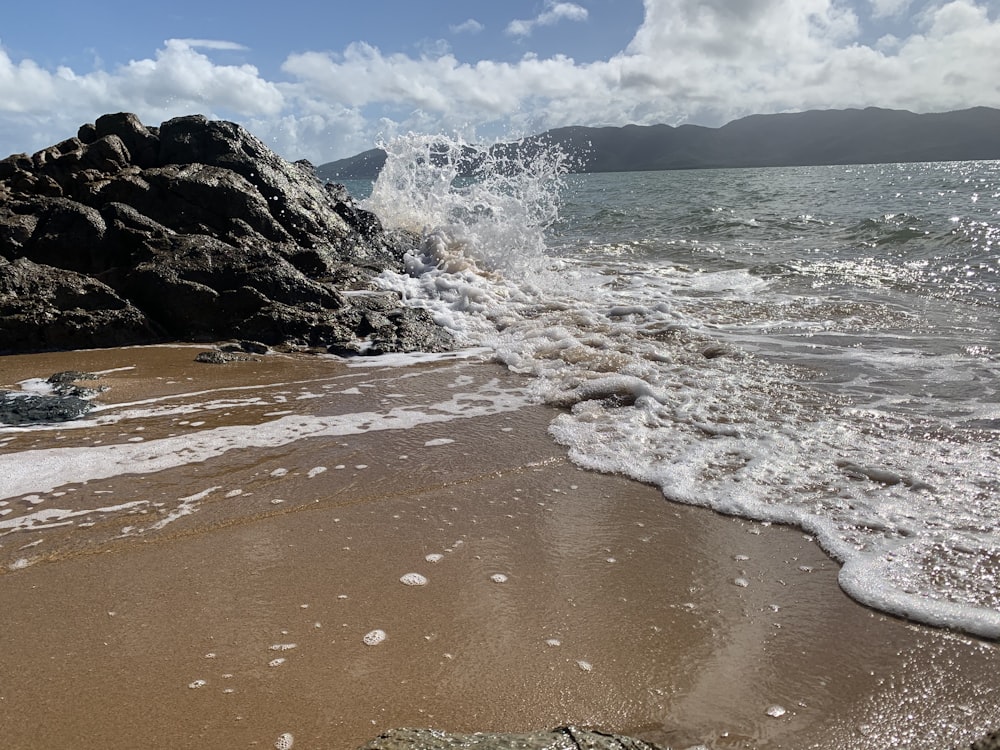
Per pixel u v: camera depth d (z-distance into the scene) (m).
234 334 8.19
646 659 2.74
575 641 2.85
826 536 3.60
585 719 2.44
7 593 3.24
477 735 2.08
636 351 7.09
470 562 3.47
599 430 5.14
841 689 2.55
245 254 9.10
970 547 3.42
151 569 3.42
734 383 6.02
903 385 5.78
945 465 4.29
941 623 2.89
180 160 11.34
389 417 5.57
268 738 2.33
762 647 2.80
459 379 6.61
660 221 18.55
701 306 9.02
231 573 3.38
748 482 4.23
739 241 14.69
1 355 7.65
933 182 31.17
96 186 9.99
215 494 4.23
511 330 8.43
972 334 7.21
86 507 4.06
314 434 5.21
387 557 3.52
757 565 3.40
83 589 3.26
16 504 4.10
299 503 4.11
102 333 7.99
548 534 3.74
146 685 2.60
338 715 2.44
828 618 2.98
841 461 4.43
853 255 12.17
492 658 2.75
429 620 3.00
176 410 5.74
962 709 2.42
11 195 9.81
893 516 3.76
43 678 2.65
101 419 5.53
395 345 7.74
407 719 2.43
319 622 2.98
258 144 12.00
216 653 2.78
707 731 2.37
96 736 2.35
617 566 3.42
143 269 8.49
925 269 10.59
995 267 10.23
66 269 8.89
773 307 8.77
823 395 5.64
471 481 4.40
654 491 4.23
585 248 14.43
